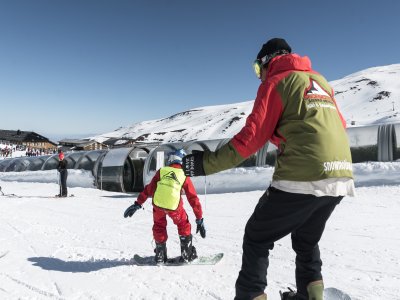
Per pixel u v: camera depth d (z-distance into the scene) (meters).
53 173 20.83
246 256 2.31
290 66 2.21
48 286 3.63
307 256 2.45
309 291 2.40
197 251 5.02
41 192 15.43
